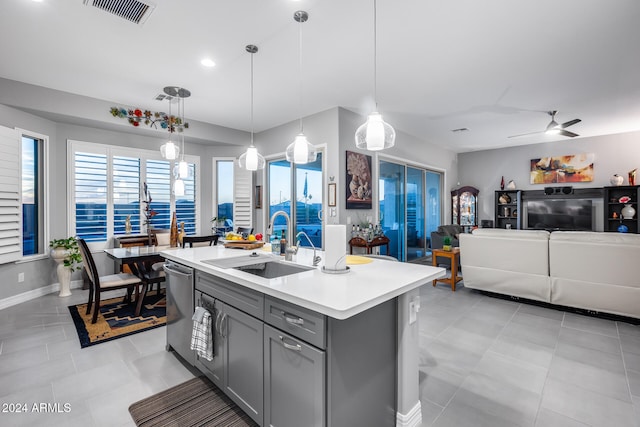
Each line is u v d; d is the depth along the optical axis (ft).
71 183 14.42
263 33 8.60
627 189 19.67
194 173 18.43
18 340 9.03
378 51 9.64
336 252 5.95
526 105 14.53
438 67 10.73
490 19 8.00
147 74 11.14
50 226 13.79
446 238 15.12
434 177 24.08
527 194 23.31
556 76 11.46
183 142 17.35
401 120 16.92
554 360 7.90
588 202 21.06
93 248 15.02
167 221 17.40
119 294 13.92
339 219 14.46
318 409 4.25
